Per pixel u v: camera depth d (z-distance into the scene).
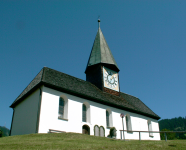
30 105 25.31
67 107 25.55
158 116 39.88
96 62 35.81
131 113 34.50
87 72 37.53
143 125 35.78
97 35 40.91
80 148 14.08
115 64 37.00
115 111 31.64
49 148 13.62
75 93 26.91
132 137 32.41
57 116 24.06
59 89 25.52
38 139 17.50
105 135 28.38
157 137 38.00
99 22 43.62
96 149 13.98
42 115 22.72
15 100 30.39
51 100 24.25
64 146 14.48
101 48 37.75
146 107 41.06
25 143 15.37
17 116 27.72
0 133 35.12
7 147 13.87
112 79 35.81
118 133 30.36
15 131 26.58
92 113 28.12
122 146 15.38
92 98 28.69
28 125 23.89
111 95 34.19
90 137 20.77
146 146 15.51
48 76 26.55
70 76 31.44
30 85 29.17
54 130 23.00
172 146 15.63
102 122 28.89
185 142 17.89
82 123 26.31
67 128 24.42
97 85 34.31
